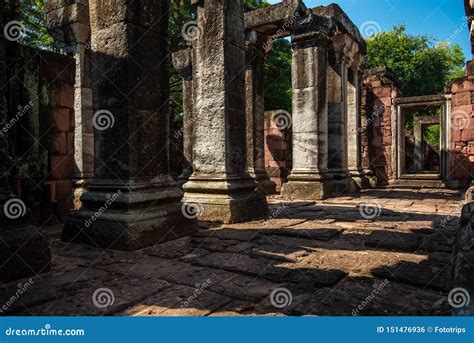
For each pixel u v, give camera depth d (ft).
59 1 27.61
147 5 16.70
